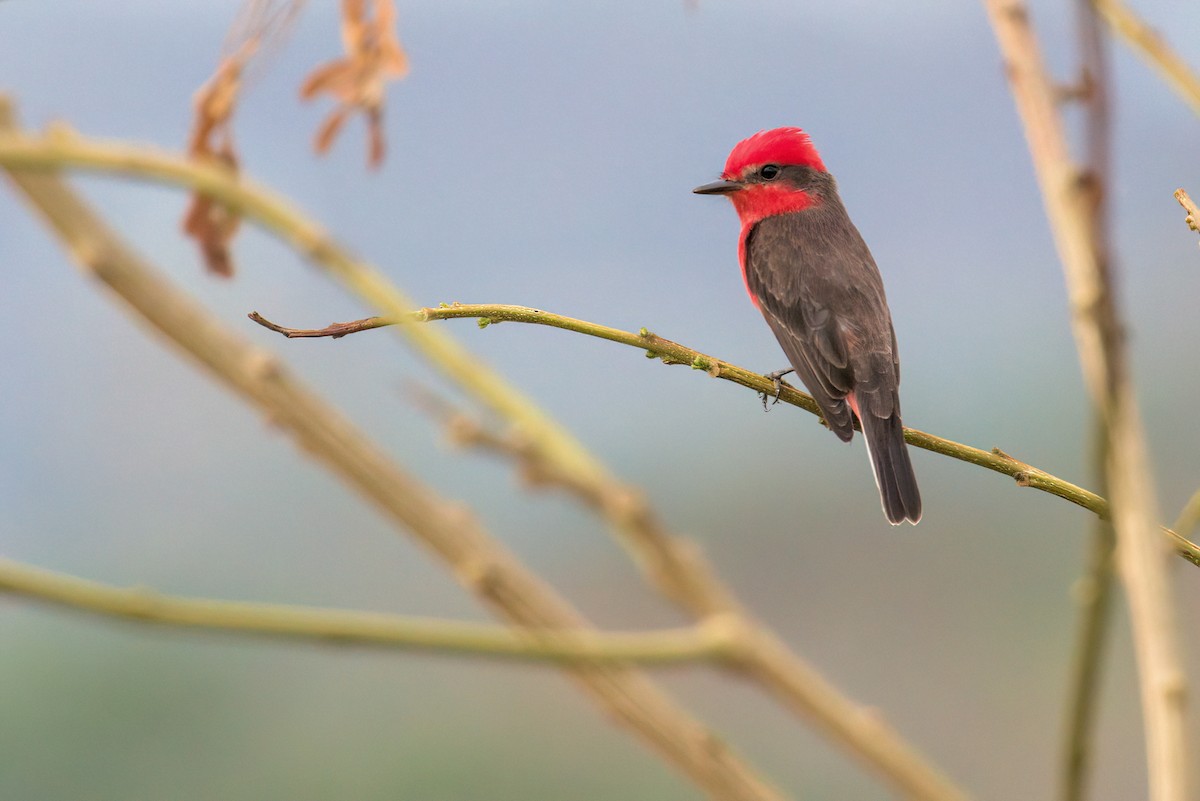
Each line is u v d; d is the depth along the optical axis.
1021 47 2.03
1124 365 1.83
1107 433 1.83
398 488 1.91
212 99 2.72
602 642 1.77
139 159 1.89
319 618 1.81
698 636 1.77
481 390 1.95
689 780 1.78
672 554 1.83
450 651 1.79
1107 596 2.04
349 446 1.89
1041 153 1.95
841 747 1.73
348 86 3.06
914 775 1.72
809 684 1.76
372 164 3.08
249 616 1.80
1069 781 2.07
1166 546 1.88
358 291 1.96
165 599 1.80
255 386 1.94
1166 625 1.77
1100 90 1.87
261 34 2.72
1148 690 1.76
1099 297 1.83
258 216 1.93
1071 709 2.06
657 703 1.77
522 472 1.87
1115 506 1.82
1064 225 1.88
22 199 1.95
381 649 1.79
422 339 1.96
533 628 1.83
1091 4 1.88
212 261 2.86
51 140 1.87
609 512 1.84
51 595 1.79
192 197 2.83
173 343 1.94
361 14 3.06
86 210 1.96
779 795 1.75
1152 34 2.88
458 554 1.84
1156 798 1.72
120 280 1.94
